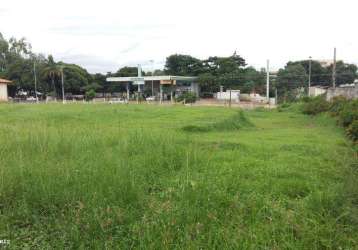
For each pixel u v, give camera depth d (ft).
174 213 12.74
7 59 226.38
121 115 59.98
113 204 13.62
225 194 14.99
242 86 190.80
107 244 10.99
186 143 28.86
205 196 14.38
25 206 13.20
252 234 11.59
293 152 27.30
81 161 19.02
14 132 28.50
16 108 76.18
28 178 15.60
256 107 112.06
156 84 196.85
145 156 21.72
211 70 206.49
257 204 14.33
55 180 15.37
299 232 11.92
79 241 11.14
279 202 14.96
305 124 62.39
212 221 12.41
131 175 16.70
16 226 12.43
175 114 63.31
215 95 192.13
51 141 24.17
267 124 62.85
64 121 48.26
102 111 67.56
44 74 193.88
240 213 13.43
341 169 20.76
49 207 13.51
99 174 16.24
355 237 11.69
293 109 96.78
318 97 94.17
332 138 37.96
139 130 33.06
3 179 14.85
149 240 10.96
